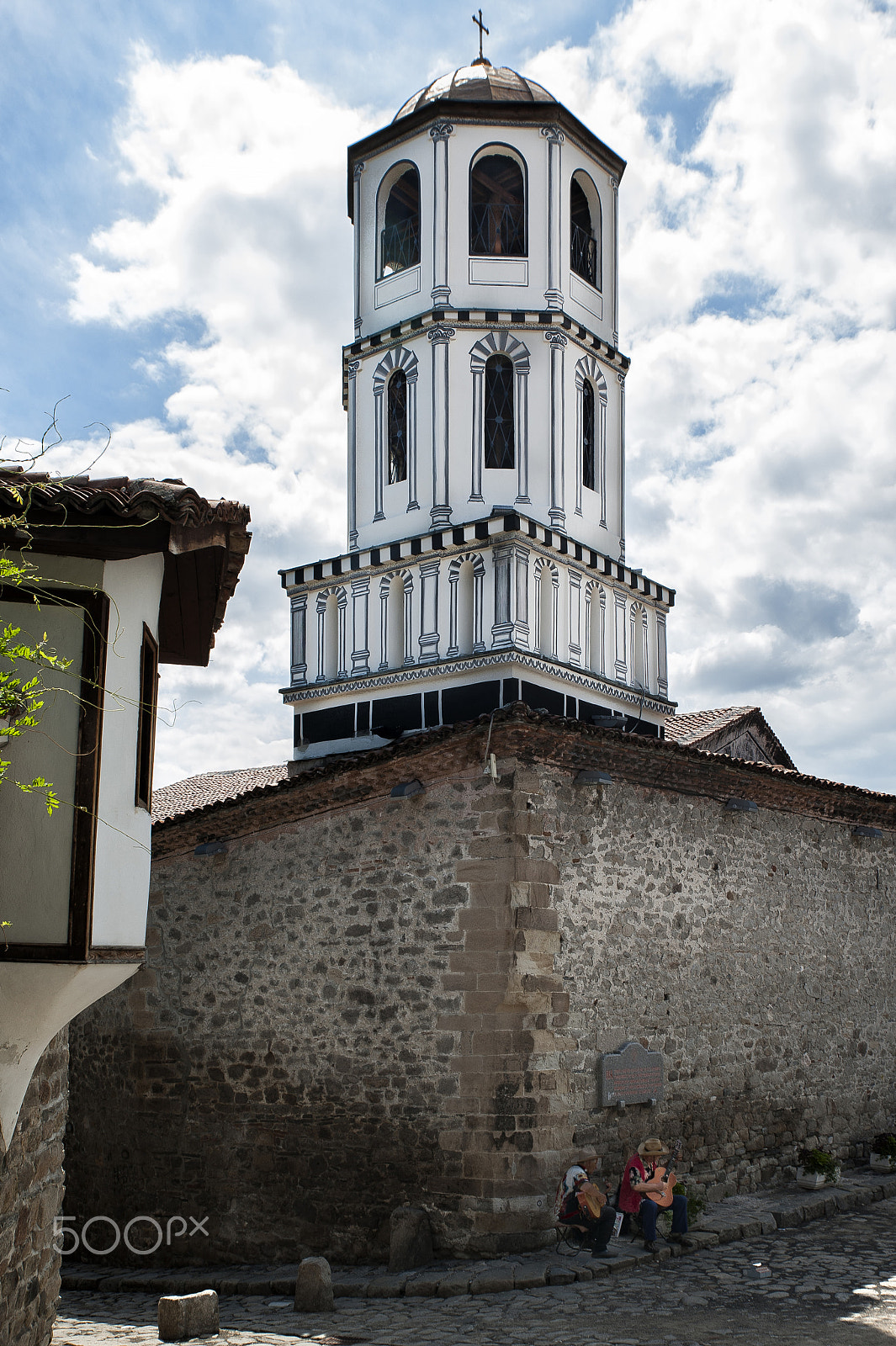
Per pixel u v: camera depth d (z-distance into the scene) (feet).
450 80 67.15
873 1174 53.72
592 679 60.23
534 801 40.32
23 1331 25.39
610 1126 41.24
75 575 23.54
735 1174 47.29
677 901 46.70
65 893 22.25
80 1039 51.80
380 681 59.93
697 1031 46.39
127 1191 47.80
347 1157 41.45
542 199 63.87
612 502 66.80
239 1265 43.42
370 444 65.51
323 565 63.52
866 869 60.13
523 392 62.34
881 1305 32.86
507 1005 38.73
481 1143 38.09
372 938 42.42
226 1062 45.78
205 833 48.01
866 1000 58.03
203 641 35.37
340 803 44.32
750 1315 31.81
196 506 23.43
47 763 22.63
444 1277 35.32
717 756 46.98
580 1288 34.63
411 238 66.64
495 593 56.75
